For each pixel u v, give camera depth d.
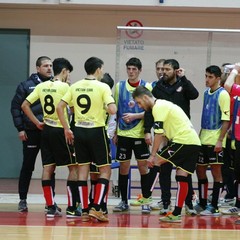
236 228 16.31
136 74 18.77
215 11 27.67
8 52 28.16
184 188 16.95
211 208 18.66
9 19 28.00
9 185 25.53
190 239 14.61
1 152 28.25
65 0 26.19
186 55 23.16
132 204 20.31
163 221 17.11
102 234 14.99
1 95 28.19
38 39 28.19
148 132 18.34
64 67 17.84
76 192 17.66
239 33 22.95
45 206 18.98
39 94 17.48
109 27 28.25
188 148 16.75
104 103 16.73
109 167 16.86
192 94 18.31
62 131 17.22
